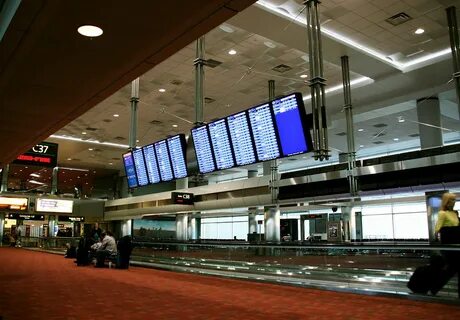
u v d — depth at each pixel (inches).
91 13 166.1
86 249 516.1
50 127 338.0
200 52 451.8
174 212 915.4
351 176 529.0
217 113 770.2
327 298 252.2
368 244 296.0
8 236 1286.9
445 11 436.1
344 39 492.7
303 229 923.4
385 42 503.5
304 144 310.2
